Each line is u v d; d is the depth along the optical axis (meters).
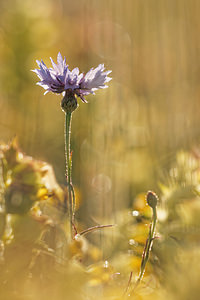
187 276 0.82
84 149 1.13
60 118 1.31
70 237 0.84
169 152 1.08
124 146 1.13
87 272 0.82
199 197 0.87
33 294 0.80
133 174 1.06
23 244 0.81
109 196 1.02
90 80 0.85
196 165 0.91
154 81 1.33
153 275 0.84
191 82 1.27
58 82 0.85
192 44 1.30
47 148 1.15
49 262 0.81
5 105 1.24
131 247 0.87
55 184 0.86
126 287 0.82
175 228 0.85
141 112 1.24
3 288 0.80
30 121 1.14
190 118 1.14
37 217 0.82
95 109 1.20
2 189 0.82
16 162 0.83
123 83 1.31
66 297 0.80
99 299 0.81
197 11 1.33
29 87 1.33
